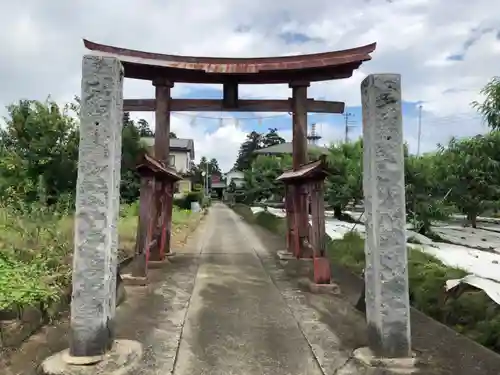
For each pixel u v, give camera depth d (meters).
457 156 11.46
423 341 3.84
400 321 3.34
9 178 11.02
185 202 28.12
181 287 6.26
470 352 3.57
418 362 3.36
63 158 12.10
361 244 9.05
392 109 3.45
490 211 13.55
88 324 3.28
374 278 3.46
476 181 11.28
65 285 4.86
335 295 5.79
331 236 11.48
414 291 5.40
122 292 5.45
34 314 4.04
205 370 3.35
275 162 25.53
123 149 16.08
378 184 3.42
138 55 7.65
